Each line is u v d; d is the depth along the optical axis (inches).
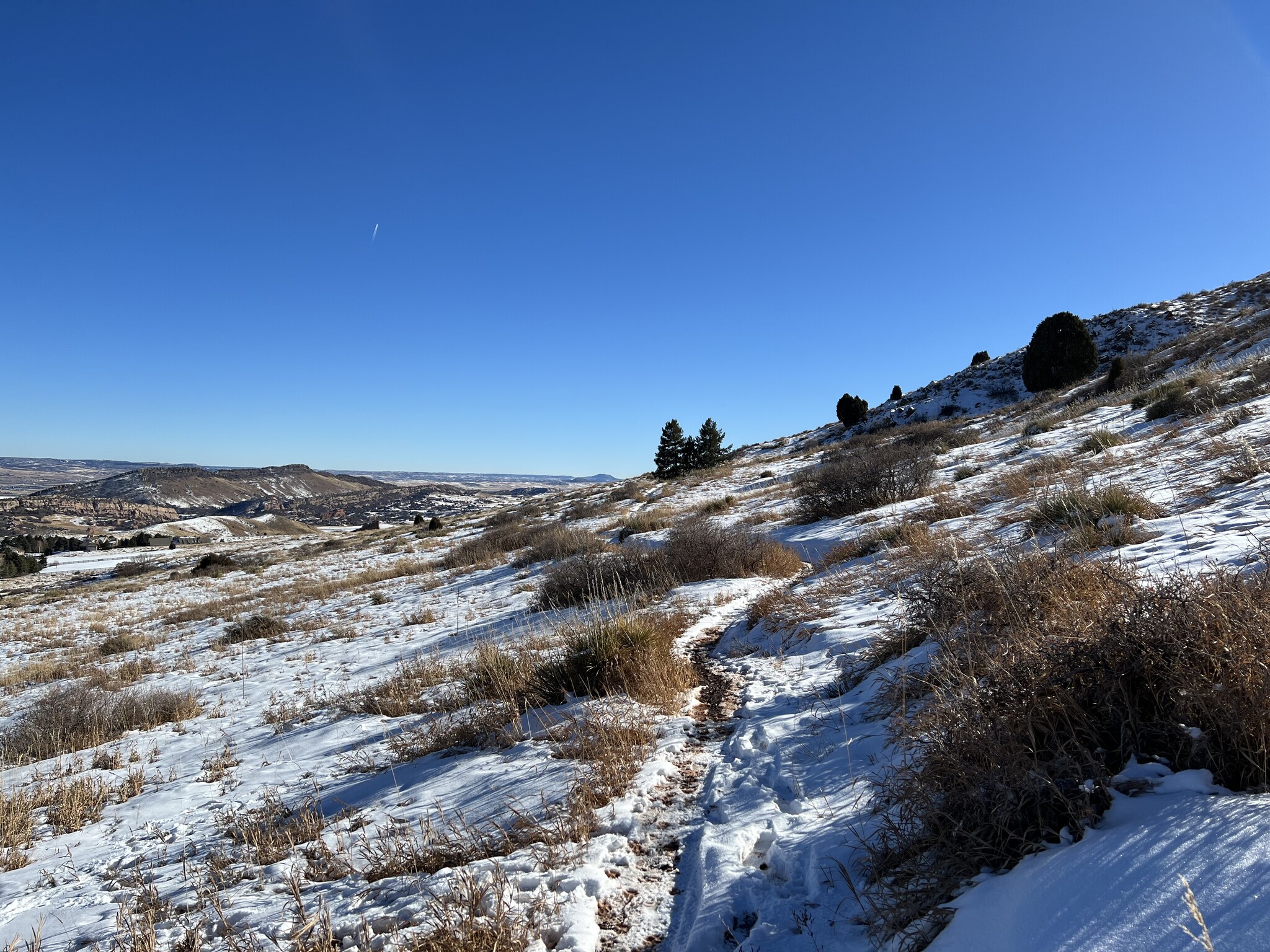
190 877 154.3
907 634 193.5
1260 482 257.1
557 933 99.3
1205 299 1565.0
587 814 135.3
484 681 266.5
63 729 340.2
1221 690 84.4
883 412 1657.2
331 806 190.4
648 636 245.0
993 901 78.0
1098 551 218.4
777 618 285.0
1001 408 1282.0
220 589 1093.8
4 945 134.4
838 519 559.8
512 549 943.0
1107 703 92.9
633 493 1334.9
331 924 110.4
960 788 94.4
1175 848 70.8
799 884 104.2
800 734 163.5
